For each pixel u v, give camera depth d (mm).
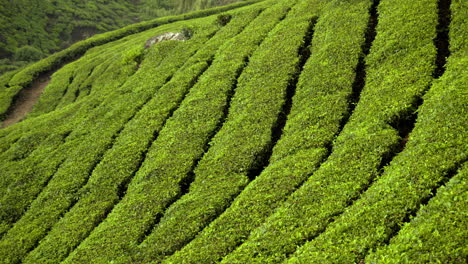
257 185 23016
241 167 25953
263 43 39156
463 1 29125
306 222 18266
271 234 18453
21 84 66875
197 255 19422
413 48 27438
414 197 15922
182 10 160125
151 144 33375
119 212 26703
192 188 26078
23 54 124812
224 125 31047
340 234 16000
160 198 26328
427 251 12812
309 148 24234
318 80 29672
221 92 34562
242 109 31406
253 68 35750
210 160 28000
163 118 35531
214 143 29703
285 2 47812
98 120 40750
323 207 18703
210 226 21469
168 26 73562
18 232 29750
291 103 30312
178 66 44375
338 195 19031
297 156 23859
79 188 32156
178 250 21344
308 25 38094
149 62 49688
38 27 152750
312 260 15148
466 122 18469
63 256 25594
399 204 15961
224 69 37469
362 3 36750
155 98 39125
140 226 24547
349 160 21000
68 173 34000
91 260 23125
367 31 33000
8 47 131375
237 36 43500
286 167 23344
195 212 23203
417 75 24703
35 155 39312
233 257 17938
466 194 14242
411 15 30672
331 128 25000
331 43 32875
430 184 16188
